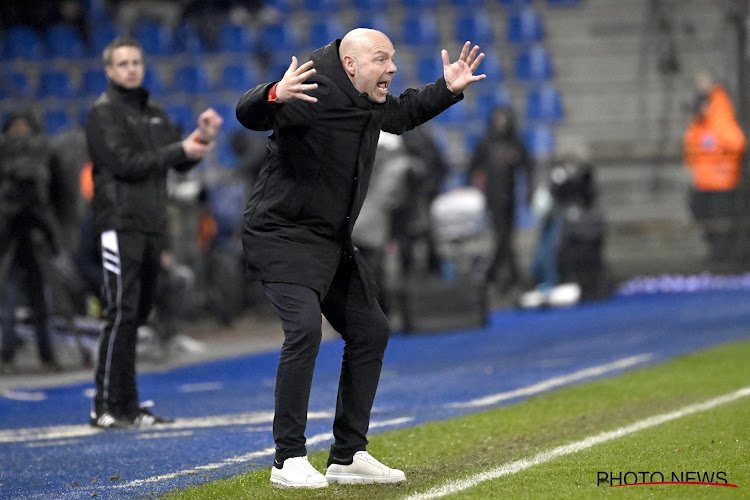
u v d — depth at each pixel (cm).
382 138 3688
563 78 6431
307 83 1388
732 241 5309
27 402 2559
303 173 1407
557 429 1870
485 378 2688
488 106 6250
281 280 1415
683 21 6469
